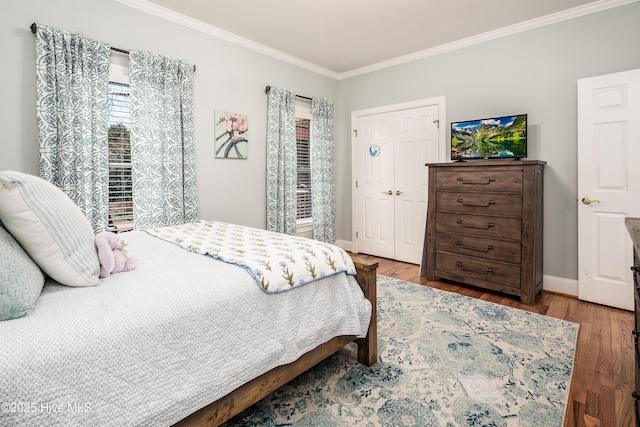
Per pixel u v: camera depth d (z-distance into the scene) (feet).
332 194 15.66
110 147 8.96
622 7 8.98
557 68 10.07
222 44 11.23
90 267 4.08
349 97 15.72
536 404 5.17
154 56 9.36
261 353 4.33
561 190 10.19
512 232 9.61
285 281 4.72
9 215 3.58
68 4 7.98
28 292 3.22
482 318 8.37
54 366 2.77
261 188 12.74
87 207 8.11
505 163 9.60
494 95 11.34
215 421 3.98
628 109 8.71
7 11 7.20
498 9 9.67
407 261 14.19
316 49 12.79
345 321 5.60
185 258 5.36
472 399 5.29
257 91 12.40
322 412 5.00
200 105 10.74
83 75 8.03
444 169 11.07
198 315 3.77
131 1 9.02
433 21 10.44
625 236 8.93
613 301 9.16
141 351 3.29
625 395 5.37
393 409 5.07
